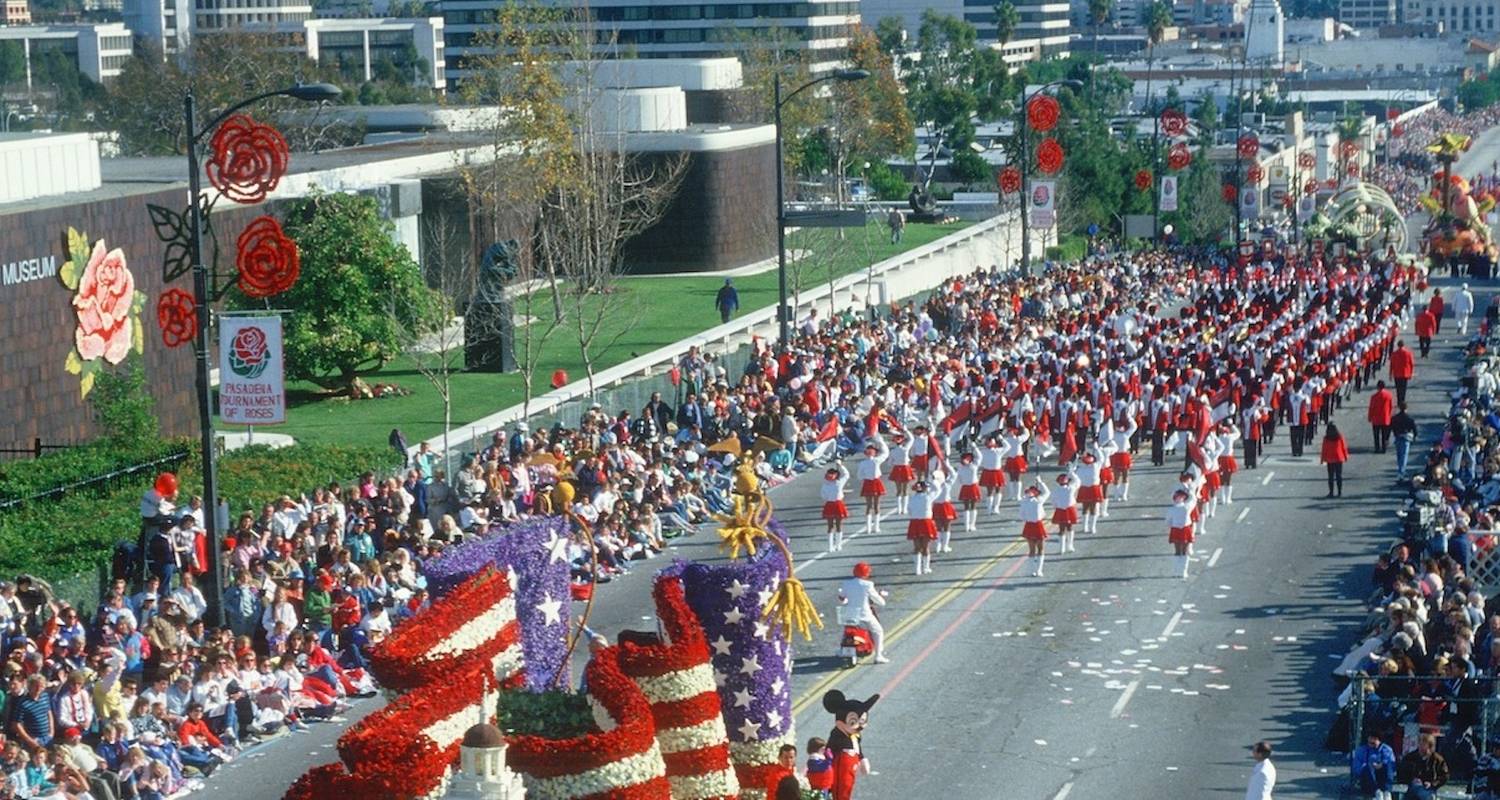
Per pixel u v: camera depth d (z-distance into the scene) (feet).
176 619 140.67
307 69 561.84
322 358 255.70
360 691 145.28
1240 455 242.17
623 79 464.65
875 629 153.48
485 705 76.43
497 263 282.15
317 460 192.85
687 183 401.49
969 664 153.38
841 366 251.39
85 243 208.64
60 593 148.05
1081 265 386.52
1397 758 128.67
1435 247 448.65
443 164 342.03
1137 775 128.36
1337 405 274.77
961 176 583.17
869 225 476.95
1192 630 163.02
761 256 419.95
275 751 133.69
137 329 219.00
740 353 276.00
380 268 260.21
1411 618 140.77
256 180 155.53
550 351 298.15
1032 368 245.45
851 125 542.16
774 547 96.58
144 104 516.73
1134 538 197.06
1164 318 326.24
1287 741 135.23
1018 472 215.10
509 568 89.86
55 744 120.37
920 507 181.16
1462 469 205.67
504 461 190.70
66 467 180.55
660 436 214.69
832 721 138.72
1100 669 152.05
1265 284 362.53
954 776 128.26
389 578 155.12
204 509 153.48
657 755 79.56
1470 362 300.20
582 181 332.80
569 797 77.77
